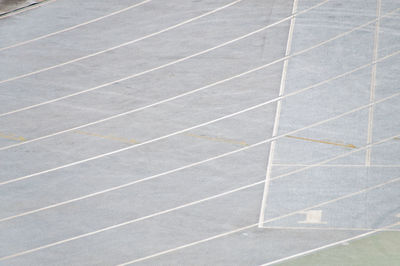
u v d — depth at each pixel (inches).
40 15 3090.6
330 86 2544.3
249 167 2186.3
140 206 2044.8
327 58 2684.5
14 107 2536.9
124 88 2605.8
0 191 2134.6
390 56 2679.6
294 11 2979.8
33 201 2086.6
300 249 1838.1
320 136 2309.3
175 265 1800.0
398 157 2199.8
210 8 3048.7
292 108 2448.3
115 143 2332.7
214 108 2471.7
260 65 2672.2
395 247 1822.1
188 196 2076.8
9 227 1980.8
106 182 2155.5
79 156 2281.0
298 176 2135.8
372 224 1926.7
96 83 2642.7
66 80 2669.8
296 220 1957.4
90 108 2512.3
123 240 1911.9
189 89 2576.3
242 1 3080.7
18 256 1866.4
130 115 2466.8
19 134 2402.8
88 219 2003.0
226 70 2659.9
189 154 2260.1
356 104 2450.8
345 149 2246.6
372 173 2134.6
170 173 2180.1
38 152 2309.3
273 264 1784.0
